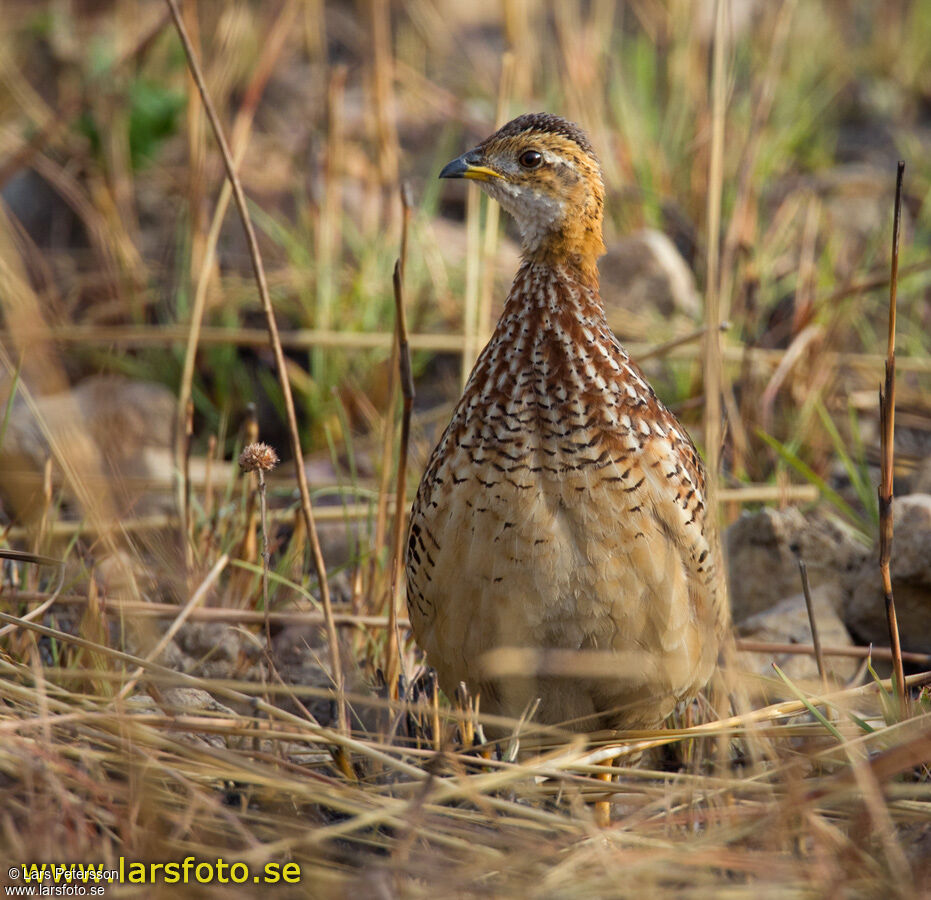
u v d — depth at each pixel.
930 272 13.32
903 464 11.23
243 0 15.91
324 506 10.85
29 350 8.06
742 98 16.42
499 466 6.76
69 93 15.53
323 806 6.81
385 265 13.47
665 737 6.96
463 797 6.81
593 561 6.77
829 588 9.20
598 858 5.81
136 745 6.22
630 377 6.98
